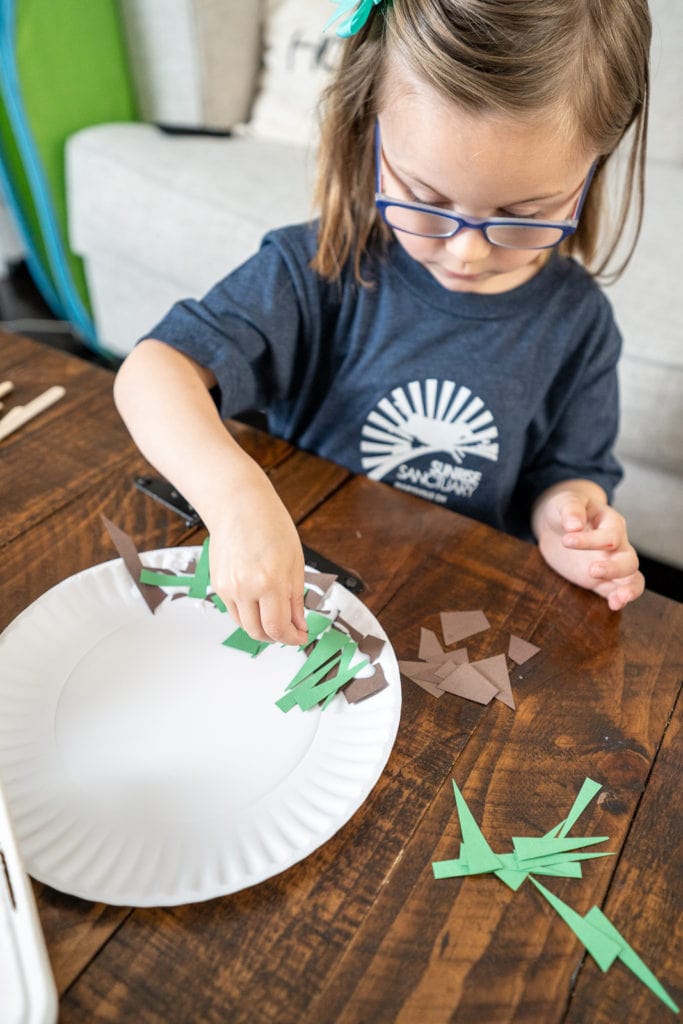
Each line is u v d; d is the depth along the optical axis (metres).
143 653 0.53
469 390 0.84
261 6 1.64
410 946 0.40
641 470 1.29
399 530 0.65
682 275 1.21
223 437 0.61
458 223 0.64
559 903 0.42
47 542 0.60
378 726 0.49
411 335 0.83
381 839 0.44
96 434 0.70
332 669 0.52
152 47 1.59
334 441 0.88
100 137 1.53
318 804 0.45
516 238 0.65
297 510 0.65
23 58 1.47
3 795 0.42
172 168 1.45
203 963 0.39
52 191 1.62
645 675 0.55
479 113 0.57
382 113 0.64
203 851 0.42
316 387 0.88
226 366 0.70
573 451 0.90
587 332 0.86
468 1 0.57
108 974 0.38
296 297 0.81
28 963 0.36
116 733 0.48
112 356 1.85
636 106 0.69
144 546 0.60
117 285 1.66
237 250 1.38
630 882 0.44
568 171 0.62
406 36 0.59
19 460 0.67
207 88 1.60
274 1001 0.38
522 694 0.53
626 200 0.79
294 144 1.59
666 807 0.48
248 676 0.52
